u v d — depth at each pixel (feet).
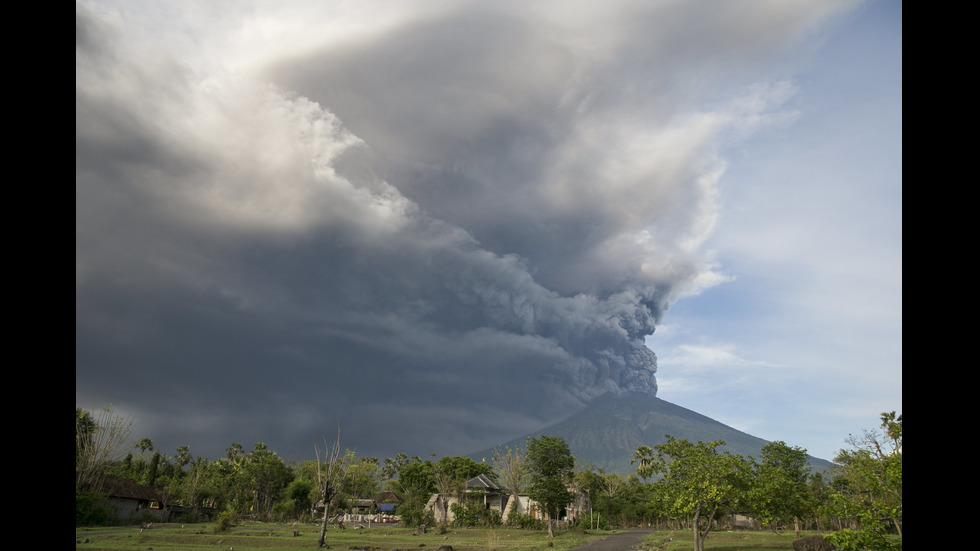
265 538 140.36
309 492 278.26
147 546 110.42
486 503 260.83
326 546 123.44
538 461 204.74
